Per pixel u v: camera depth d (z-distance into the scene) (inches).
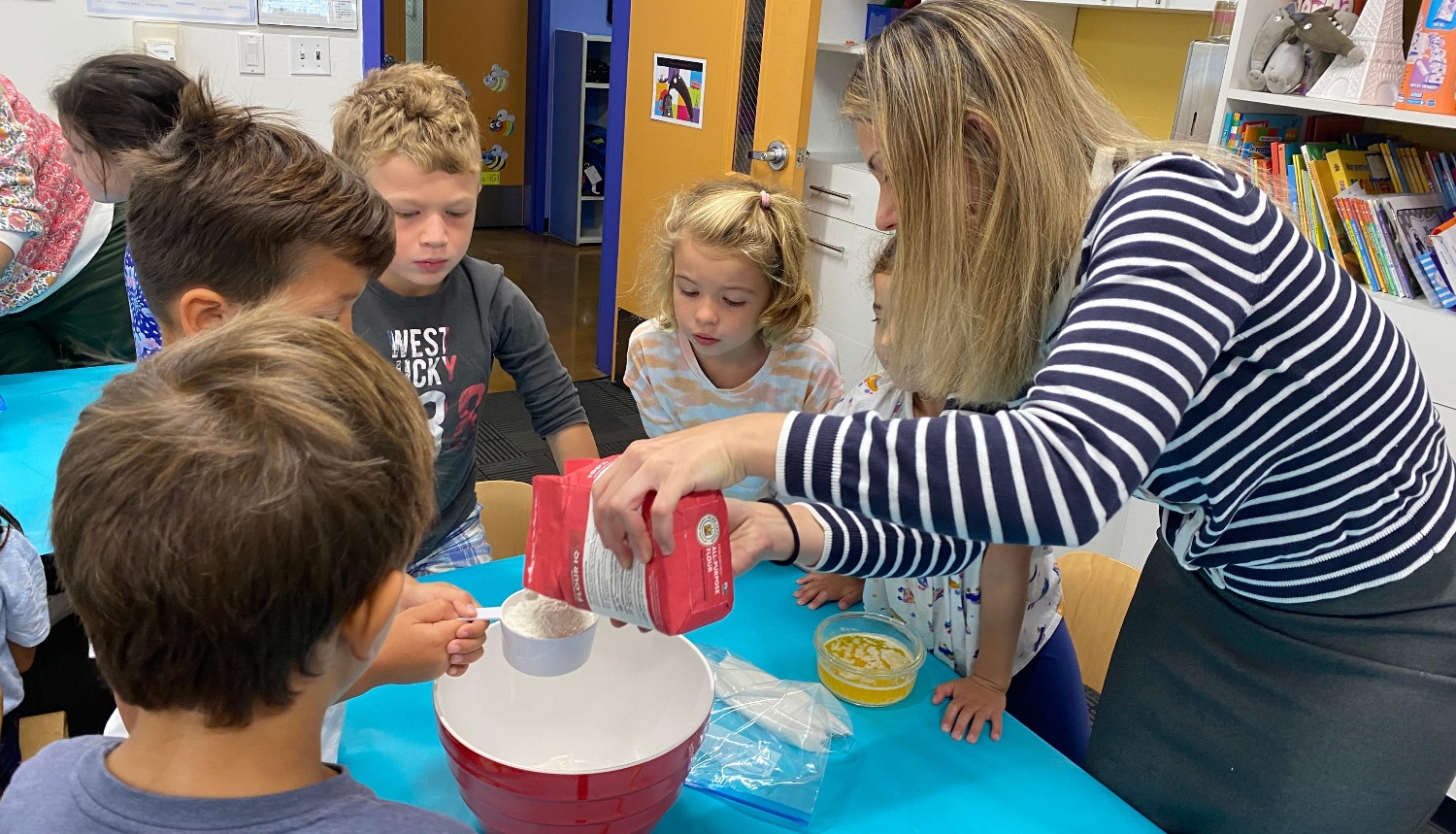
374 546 23.5
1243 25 89.2
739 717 40.9
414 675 34.3
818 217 139.7
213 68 112.6
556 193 260.2
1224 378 32.6
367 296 59.2
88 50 105.9
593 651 39.7
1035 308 34.3
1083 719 54.2
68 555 22.3
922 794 38.0
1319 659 36.1
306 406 22.8
